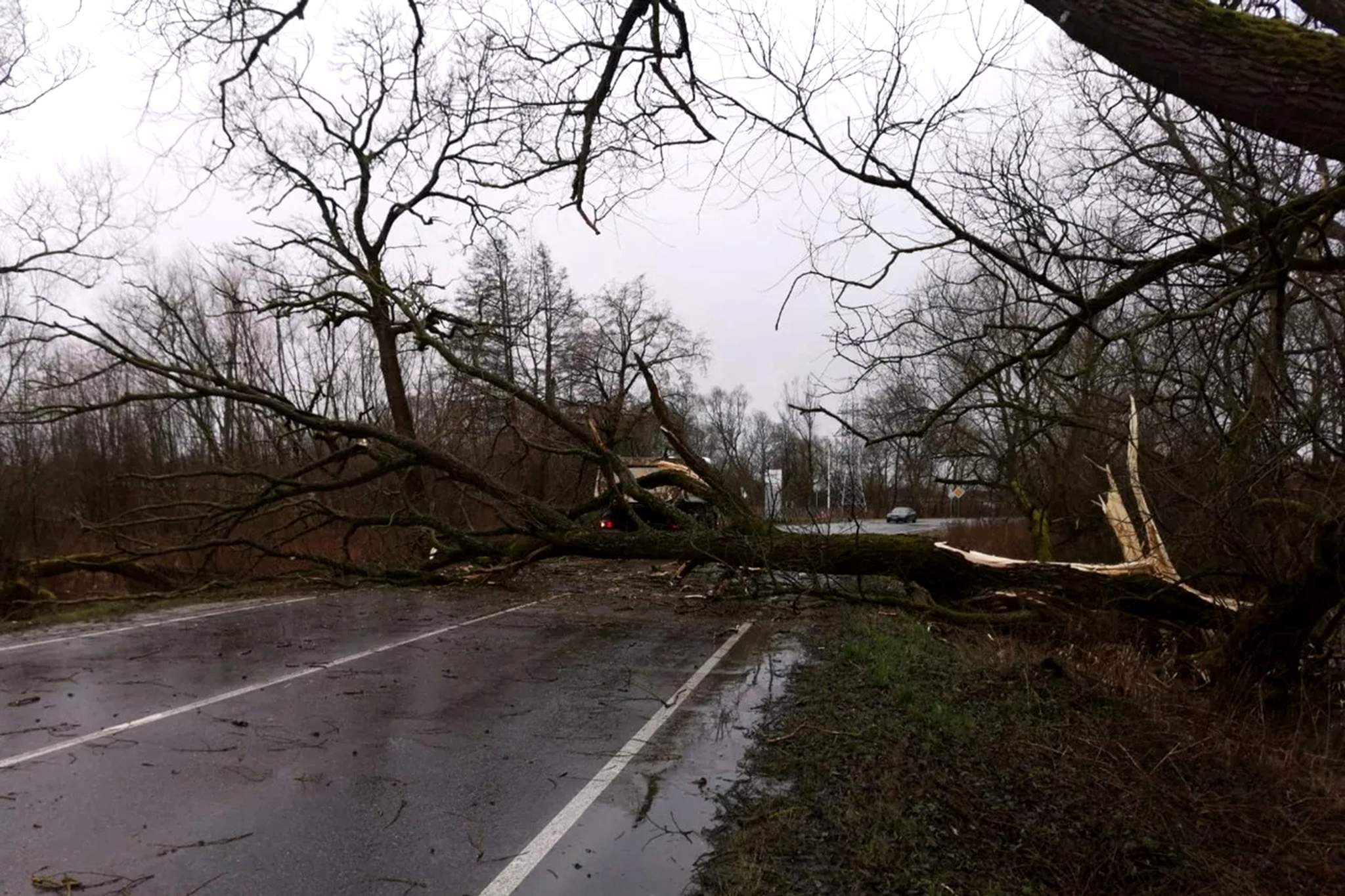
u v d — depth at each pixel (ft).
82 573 52.39
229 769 16.75
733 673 26.58
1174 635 29.32
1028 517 57.00
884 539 32.99
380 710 21.39
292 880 12.14
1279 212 17.98
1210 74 8.77
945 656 27.63
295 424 42.34
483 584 42.70
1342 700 24.67
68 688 23.29
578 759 17.78
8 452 65.36
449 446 53.83
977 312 24.75
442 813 14.67
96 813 14.48
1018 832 13.78
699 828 14.11
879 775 16.07
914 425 28.58
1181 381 23.36
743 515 37.68
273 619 36.04
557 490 62.85
